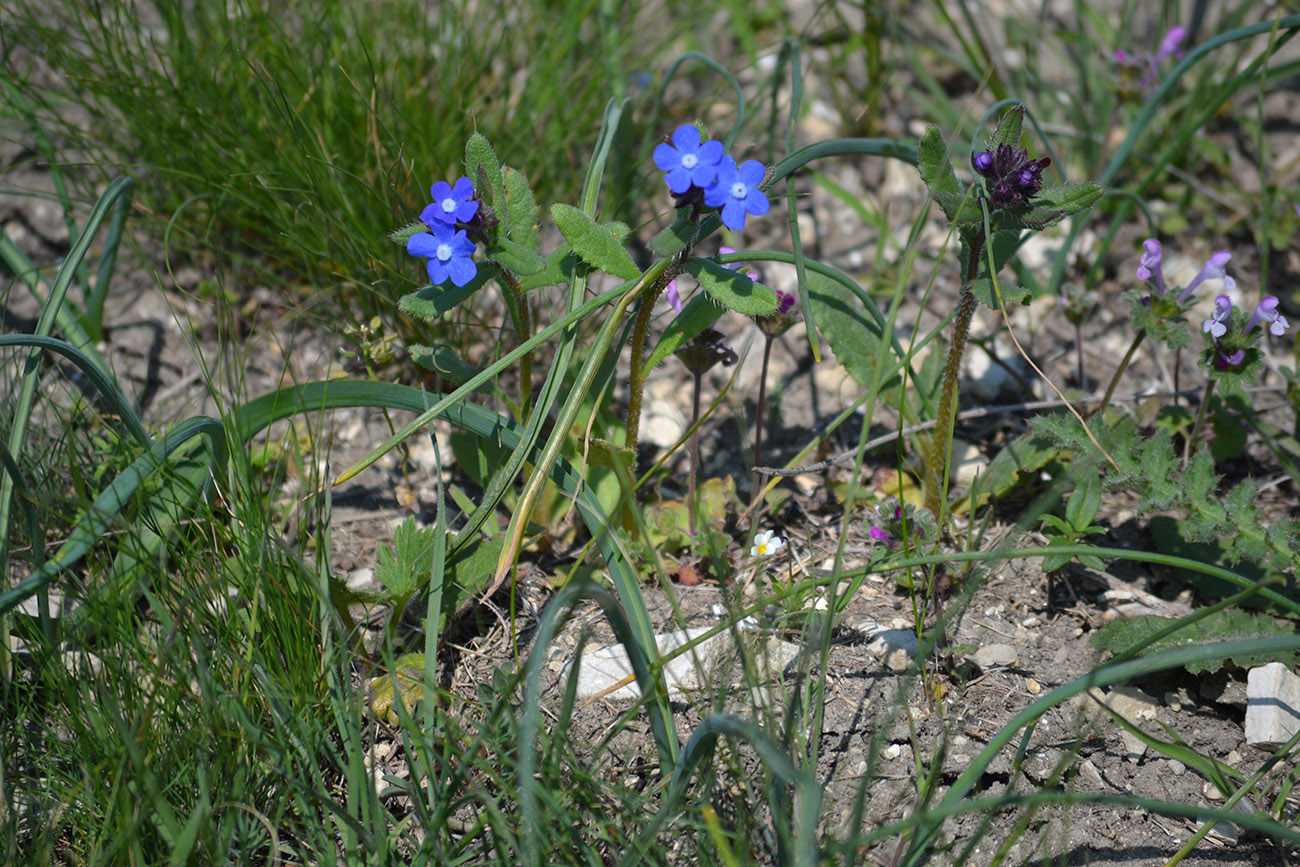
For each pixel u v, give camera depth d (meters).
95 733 0.51
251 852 0.51
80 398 0.56
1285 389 0.61
